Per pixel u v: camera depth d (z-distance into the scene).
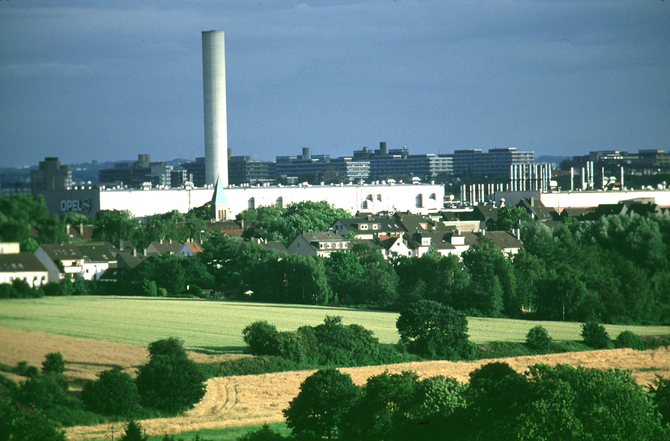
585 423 166.88
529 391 169.62
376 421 176.00
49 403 150.12
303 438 180.50
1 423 135.75
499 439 164.00
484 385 179.88
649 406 171.62
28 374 143.25
